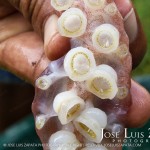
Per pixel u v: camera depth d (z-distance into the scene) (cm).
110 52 24
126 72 24
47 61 26
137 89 26
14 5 30
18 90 49
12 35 30
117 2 28
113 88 23
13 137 46
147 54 65
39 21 27
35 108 24
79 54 23
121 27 24
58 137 23
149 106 26
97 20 24
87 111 23
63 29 23
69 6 24
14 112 50
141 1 71
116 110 24
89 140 23
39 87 24
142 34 31
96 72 23
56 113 23
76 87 23
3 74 47
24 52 28
